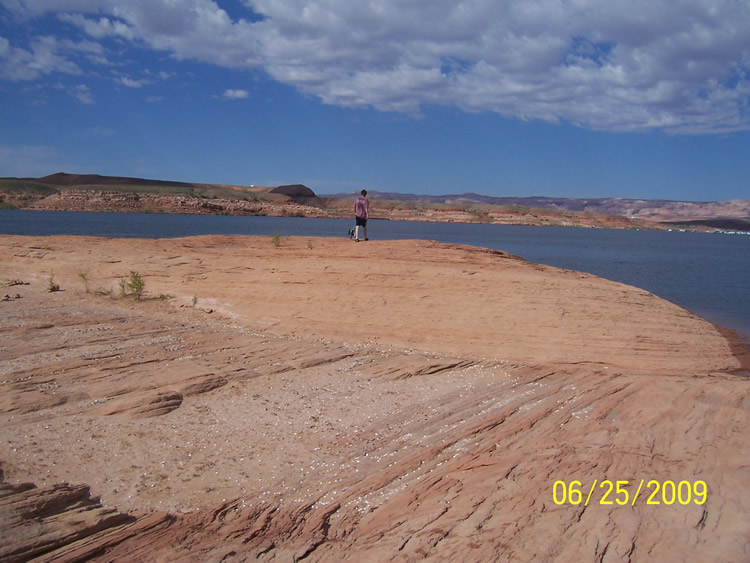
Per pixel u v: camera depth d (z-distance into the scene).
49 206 139.38
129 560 4.46
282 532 5.04
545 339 10.97
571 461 5.93
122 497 5.51
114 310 13.13
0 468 5.77
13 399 7.47
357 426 7.32
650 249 74.12
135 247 19.20
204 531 5.02
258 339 11.08
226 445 6.70
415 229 112.94
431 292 13.11
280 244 18.92
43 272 16.72
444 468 6.18
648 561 4.18
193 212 155.38
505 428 7.21
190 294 14.16
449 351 10.66
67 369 8.76
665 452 6.08
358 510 5.46
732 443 6.28
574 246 73.81
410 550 4.55
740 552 4.18
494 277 13.91
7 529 4.55
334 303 12.88
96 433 6.77
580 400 8.15
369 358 10.15
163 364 9.23
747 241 141.25
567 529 4.64
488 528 4.76
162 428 7.04
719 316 18.91
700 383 8.77
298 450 6.64
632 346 10.82
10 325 11.27
